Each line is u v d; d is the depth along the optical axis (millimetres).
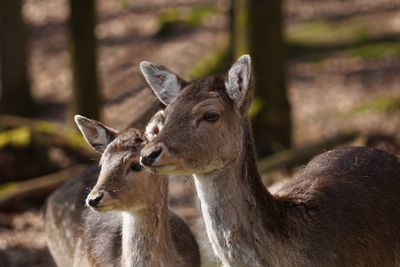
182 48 26734
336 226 7809
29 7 33500
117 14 31875
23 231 13969
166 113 7359
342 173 8281
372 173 8320
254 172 7539
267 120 17375
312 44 26000
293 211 7758
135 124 10602
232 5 19734
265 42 17312
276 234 7551
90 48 18812
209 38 27391
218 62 23172
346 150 8648
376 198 8156
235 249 7445
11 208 14977
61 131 16562
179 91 7660
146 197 8516
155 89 7832
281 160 15875
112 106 21047
